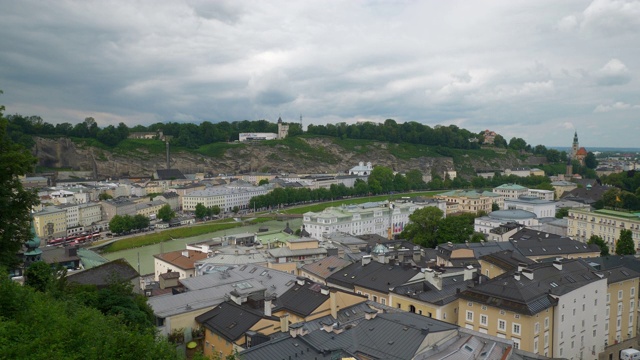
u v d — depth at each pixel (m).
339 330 105.44
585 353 137.88
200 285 149.50
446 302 136.38
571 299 131.12
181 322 117.50
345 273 173.75
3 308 66.19
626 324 155.25
